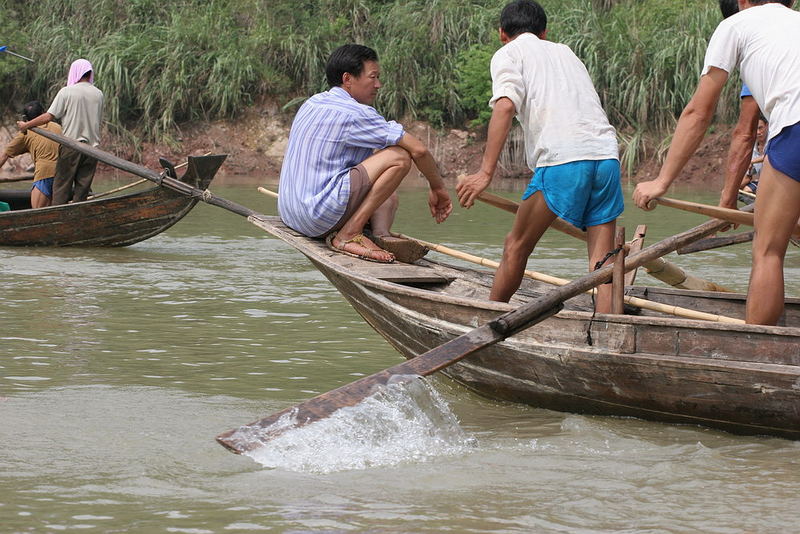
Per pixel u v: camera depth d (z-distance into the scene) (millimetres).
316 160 13734
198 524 7918
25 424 10516
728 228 12078
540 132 12055
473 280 13852
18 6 55312
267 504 8336
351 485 8781
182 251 24703
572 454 9750
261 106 53062
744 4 11117
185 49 52250
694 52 46750
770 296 10562
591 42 48188
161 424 10578
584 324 10906
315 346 14477
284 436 9594
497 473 9133
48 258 22938
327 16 54031
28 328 15273
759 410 10078
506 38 12758
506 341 11367
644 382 10570
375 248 13727
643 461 9531
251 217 14828
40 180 25703
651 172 46500
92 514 8117
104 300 17719
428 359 10195
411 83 51438
